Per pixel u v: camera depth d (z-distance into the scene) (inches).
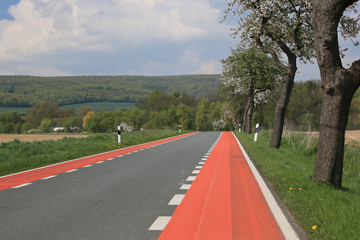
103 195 289.4
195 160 562.3
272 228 193.8
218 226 197.8
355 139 925.2
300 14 648.4
